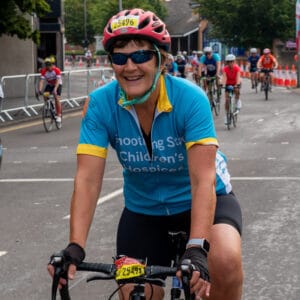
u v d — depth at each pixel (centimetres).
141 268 273
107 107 329
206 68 2155
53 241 697
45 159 1277
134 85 309
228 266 311
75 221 311
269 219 762
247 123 1839
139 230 350
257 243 668
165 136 329
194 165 316
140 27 302
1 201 901
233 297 319
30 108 2225
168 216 348
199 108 321
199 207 302
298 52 3494
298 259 618
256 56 3359
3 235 723
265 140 1467
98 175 325
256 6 5094
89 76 2708
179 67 3331
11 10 2142
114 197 902
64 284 277
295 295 530
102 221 771
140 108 327
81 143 327
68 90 2594
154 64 310
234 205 344
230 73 1739
